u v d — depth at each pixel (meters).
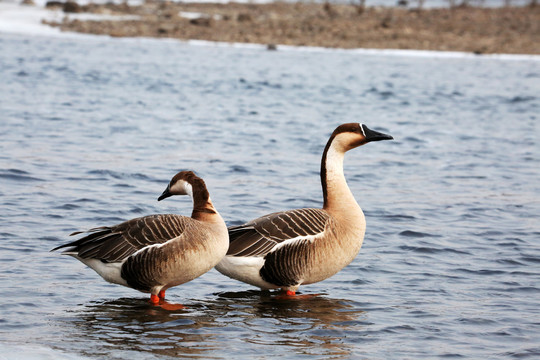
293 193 17.22
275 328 9.34
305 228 10.44
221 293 10.87
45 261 11.67
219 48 61.53
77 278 11.04
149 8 90.62
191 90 36.75
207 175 18.88
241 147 23.02
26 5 84.75
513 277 11.68
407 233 14.16
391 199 17.12
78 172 18.33
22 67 41.59
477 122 30.39
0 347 8.23
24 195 15.83
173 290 10.95
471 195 17.72
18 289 10.33
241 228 10.56
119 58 49.97
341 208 11.03
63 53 50.81
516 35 76.62
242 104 32.91
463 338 9.10
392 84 42.97
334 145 11.19
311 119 29.48
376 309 10.16
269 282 10.52
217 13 89.62
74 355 8.13
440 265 12.27
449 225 14.88
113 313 9.67
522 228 14.73
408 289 11.05
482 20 88.50
